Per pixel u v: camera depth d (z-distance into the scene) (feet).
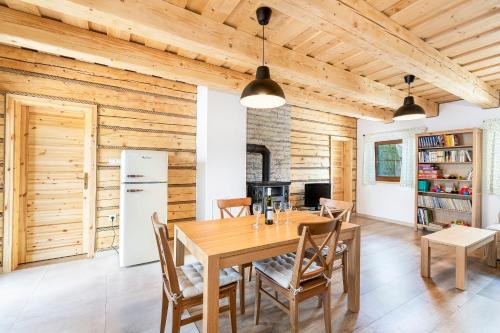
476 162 14.29
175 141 13.20
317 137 19.89
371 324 6.73
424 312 7.29
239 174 14.03
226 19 7.77
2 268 9.74
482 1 6.74
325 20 6.40
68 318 6.89
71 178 11.30
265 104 8.22
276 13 7.41
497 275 9.78
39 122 10.67
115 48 8.83
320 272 6.04
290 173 18.16
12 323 6.65
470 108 15.48
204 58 10.39
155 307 7.48
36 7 7.31
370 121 20.98
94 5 5.93
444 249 12.80
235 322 5.98
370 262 11.05
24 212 10.48
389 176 19.61
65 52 8.33
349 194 21.63
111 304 7.61
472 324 6.73
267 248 5.76
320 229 5.67
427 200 16.53
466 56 9.78
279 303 6.10
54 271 9.88
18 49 9.96
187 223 7.82
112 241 11.75
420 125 17.78
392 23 7.59
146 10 6.61
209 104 13.24
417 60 8.45
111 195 11.69
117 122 11.81
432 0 6.79
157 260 11.00
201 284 5.71
